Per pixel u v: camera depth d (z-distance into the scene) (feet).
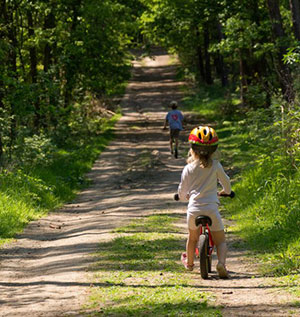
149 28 115.14
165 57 269.23
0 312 18.04
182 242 30.45
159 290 20.01
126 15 108.06
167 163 70.44
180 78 197.77
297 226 28.66
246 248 28.71
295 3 67.05
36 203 45.44
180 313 16.67
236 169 58.29
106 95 139.13
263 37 85.51
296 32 67.36
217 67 182.70
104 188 57.26
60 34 94.12
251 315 16.22
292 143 40.47
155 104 151.02
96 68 101.45
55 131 82.94
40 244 32.73
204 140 20.92
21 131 62.64
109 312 17.29
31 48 91.35
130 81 202.80
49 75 75.00
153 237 31.58
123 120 125.49
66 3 94.17
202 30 134.41
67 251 29.37
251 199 39.32
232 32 84.89
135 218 38.99
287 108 47.34
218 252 21.97
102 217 40.60
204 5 90.38
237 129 85.71
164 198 48.42
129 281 21.94
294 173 38.11
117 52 110.01
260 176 43.32
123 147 89.04
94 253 27.76
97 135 99.30
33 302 19.20
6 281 23.62
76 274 23.57
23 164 55.16
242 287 20.43
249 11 86.12
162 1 105.29
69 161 68.85
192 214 21.35
